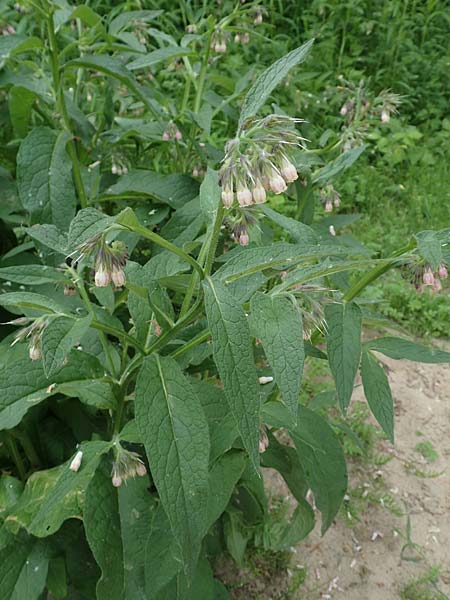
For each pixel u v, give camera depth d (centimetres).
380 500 82
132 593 47
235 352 34
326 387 95
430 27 171
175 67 80
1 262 64
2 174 65
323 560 75
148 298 41
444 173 141
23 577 50
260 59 152
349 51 169
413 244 42
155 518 45
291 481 57
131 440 45
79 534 54
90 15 63
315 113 141
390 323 50
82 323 38
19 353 50
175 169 75
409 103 153
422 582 74
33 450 59
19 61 63
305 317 40
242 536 66
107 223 32
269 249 36
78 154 68
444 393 99
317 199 116
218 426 45
